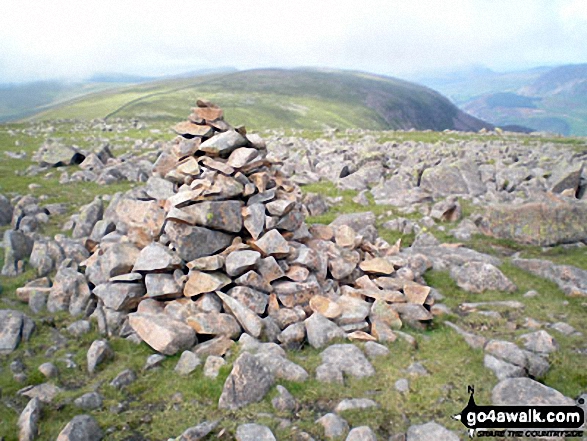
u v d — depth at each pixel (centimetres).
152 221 1623
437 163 3912
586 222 2119
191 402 1028
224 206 1533
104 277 1505
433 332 1402
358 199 3080
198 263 1427
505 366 1132
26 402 1034
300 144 5669
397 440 901
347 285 1662
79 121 10850
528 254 2092
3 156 4456
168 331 1225
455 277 1809
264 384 1042
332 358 1170
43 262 1725
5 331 1283
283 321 1362
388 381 1098
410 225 2494
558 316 1479
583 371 1139
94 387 1091
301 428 934
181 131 1831
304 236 1778
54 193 3062
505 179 3344
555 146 5331
